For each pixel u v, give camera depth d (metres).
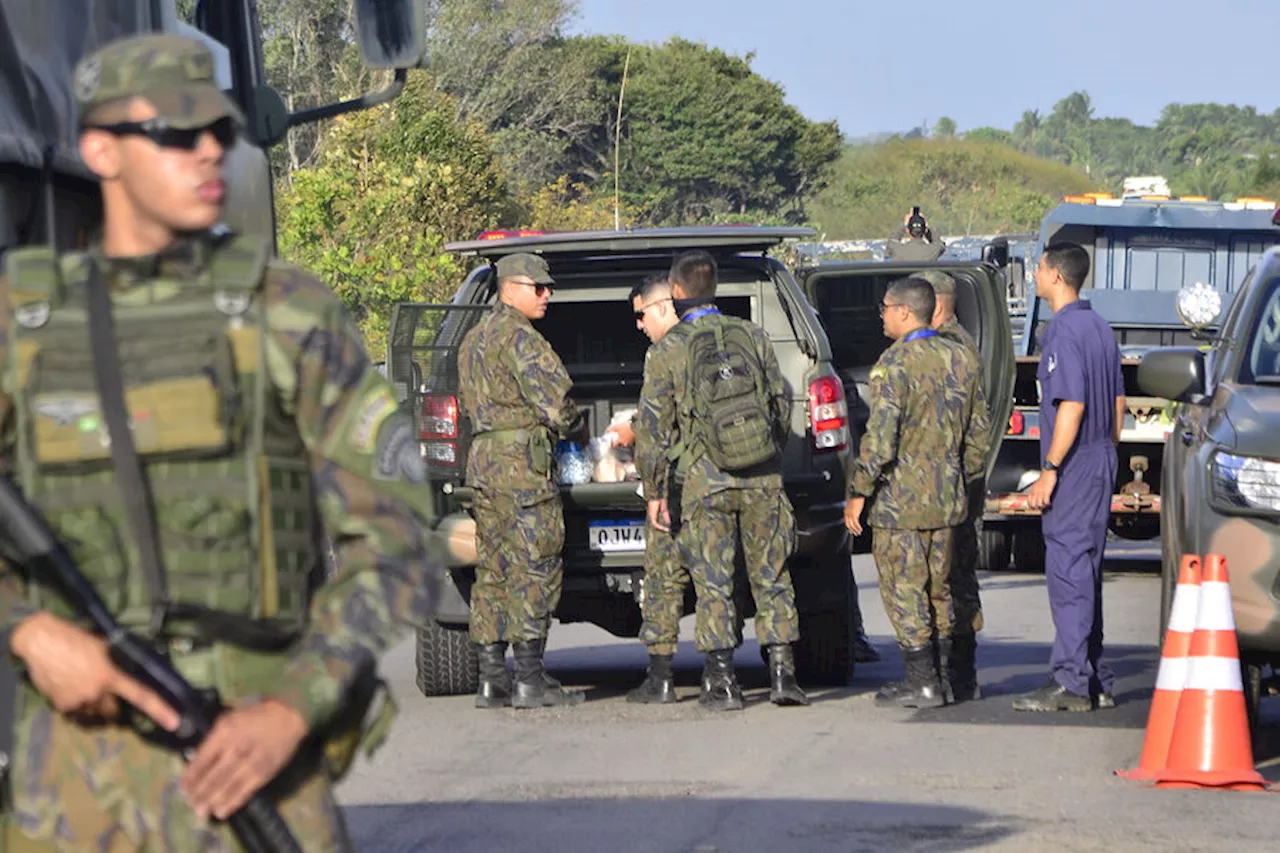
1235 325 17.84
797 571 19.80
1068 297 17.91
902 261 27.88
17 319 5.85
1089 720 17.66
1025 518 32.88
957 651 19.05
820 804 14.02
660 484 18.36
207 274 5.91
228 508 5.83
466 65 116.56
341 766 5.94
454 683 19.77
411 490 5.96
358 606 5.77
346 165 57.78
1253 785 14.51
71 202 8.45
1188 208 40.00
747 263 19.84
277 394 5.91
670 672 19.12
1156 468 32.56
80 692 5.64
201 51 5.93
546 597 18.77
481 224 61.53
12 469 5.91
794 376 19.75
